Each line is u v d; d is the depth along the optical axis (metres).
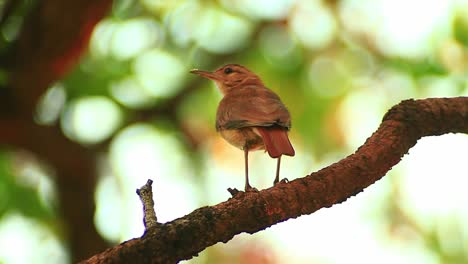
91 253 13.33
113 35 15.21
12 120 12.24
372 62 16.03
